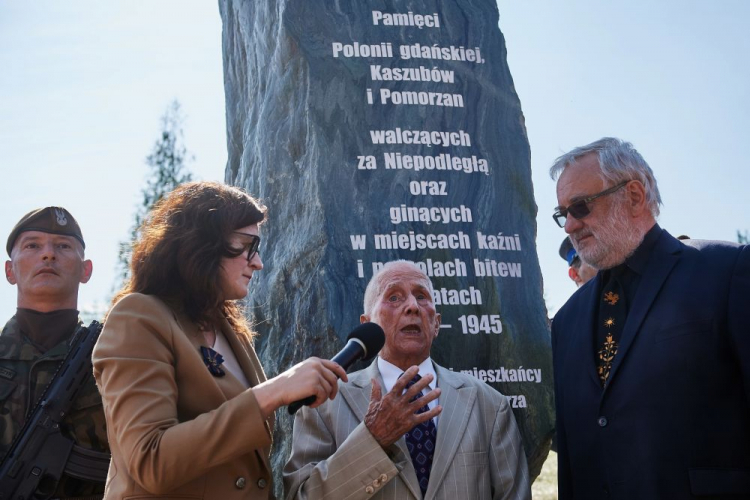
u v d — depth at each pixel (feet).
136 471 6.98
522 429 14.62
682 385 8.91
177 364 7.69
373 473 8.86
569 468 10.19
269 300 15.14
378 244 14.80
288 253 15.07
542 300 15.69
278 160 15.76
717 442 8.73
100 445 10.76
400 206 15.11
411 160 15.43
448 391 10.51
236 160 18.53
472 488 9.67
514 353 14.94
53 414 10.37
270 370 14.61
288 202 15.44
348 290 14.38
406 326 10.80
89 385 10.79
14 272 11.71
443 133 15.75
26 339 11.25
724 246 9.50
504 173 15.98
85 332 10.94
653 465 8.86
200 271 7.99
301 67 15.60
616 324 10.00
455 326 14.76
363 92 15.58
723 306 8.96
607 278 10.41
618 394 9.36
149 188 37.40
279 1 16.21
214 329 8.54
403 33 16.11
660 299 9.45
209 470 7.59
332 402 10.39
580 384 9.96
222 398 7.73
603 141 10.30
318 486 9.07
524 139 16.47
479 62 16.44
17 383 10.89
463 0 16.76
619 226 9.89
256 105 17.25
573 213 10.12
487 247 15.39
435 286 14.85
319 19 15.87
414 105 15.75
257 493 7.91
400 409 8.98
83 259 12.19
